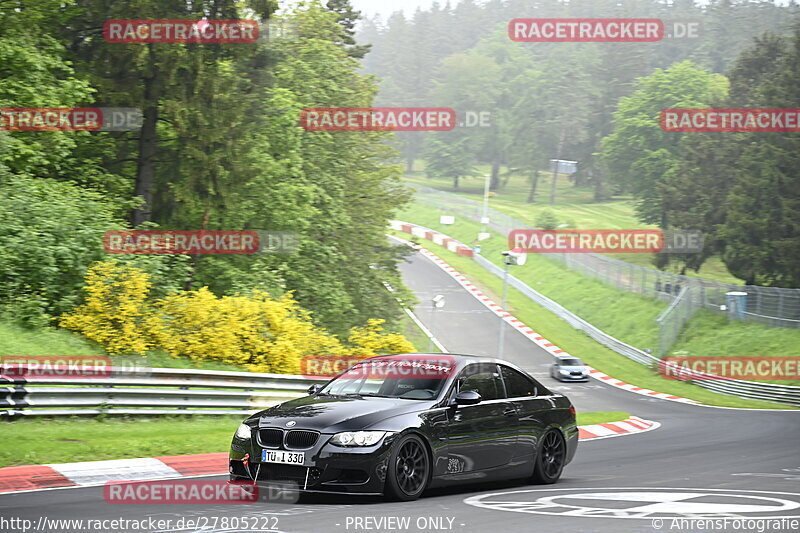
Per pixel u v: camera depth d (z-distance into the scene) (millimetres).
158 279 61250
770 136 170000
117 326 51594
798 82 170750
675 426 68938
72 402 40406
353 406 23656
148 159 77688
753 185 164750
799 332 135375
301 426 22734
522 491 25938
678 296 157875
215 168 76500
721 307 152250
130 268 54031
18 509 21375
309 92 106188
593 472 33125
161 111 75500
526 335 170500
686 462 38250
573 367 137375
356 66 120562
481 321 178125
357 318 106250
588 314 182750
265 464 22891
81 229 58844
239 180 78062
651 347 157125
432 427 23953
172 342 52719
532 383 28656
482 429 25562
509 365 28141
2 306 50250
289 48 107500
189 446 34812
